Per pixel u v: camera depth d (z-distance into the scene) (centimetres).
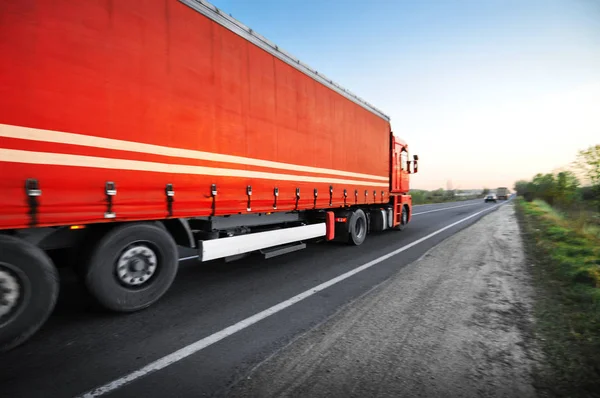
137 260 378
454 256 727
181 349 291
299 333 326
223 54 462
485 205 3825
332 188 742
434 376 247
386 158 1047
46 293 302
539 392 228
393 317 368
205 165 433
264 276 548
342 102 783
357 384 236
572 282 505
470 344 302
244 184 498
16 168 266
